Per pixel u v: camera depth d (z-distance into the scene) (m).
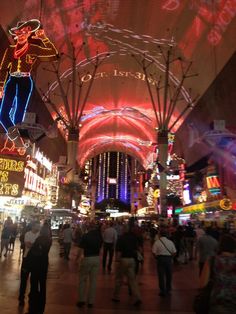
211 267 3.41
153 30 33.25
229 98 28.33
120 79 44.50
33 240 7.02
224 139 24.39
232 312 3.09
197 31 29.52
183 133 44.31
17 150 23.92
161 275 8.29
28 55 25.27
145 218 48.31
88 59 37.91
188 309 6.89
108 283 9.69
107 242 12.22
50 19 29.16
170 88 40.16
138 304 7.18
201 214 29.23
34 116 23.38
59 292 8.18
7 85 24.66
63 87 40.00
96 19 32.16
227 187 28.91
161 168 37.66
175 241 14.90
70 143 38.88
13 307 6.54
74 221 30.16
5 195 22.17
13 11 23.83
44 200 36.22
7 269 11.27
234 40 25.30
